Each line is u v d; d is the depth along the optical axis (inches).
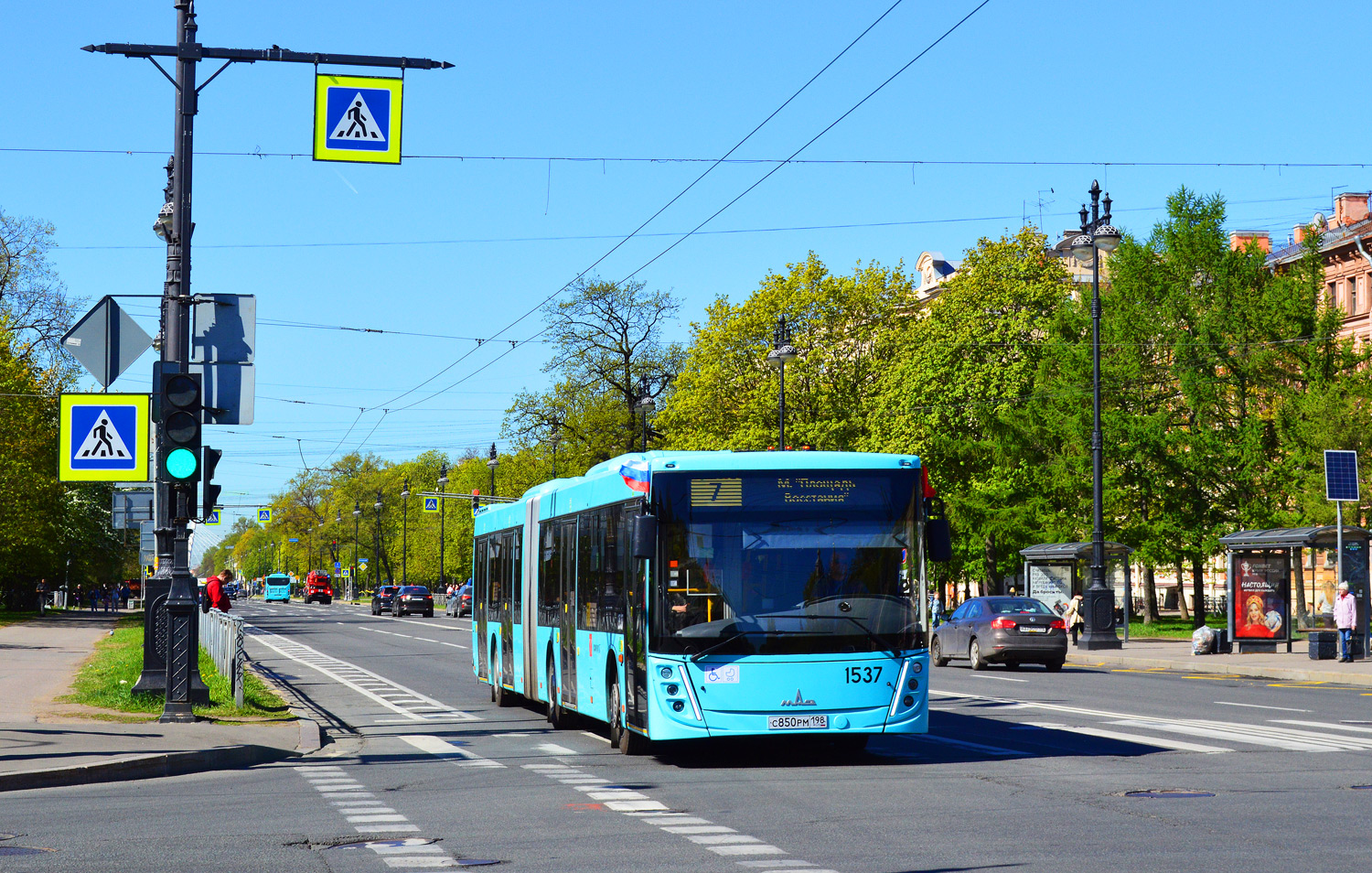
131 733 637.3
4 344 2421.3
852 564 560.1
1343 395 1951.3
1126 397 2165.4
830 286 2461.9
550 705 758.5
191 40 705.0
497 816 422.0
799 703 546.3
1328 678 1155.3
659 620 553.9
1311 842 356.2
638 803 448.5
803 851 352.8
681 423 2586.1
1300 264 2092.8
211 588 1270.9
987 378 2321.6
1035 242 2426.2
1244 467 2036.2
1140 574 2898.6
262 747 605.0
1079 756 567.5
